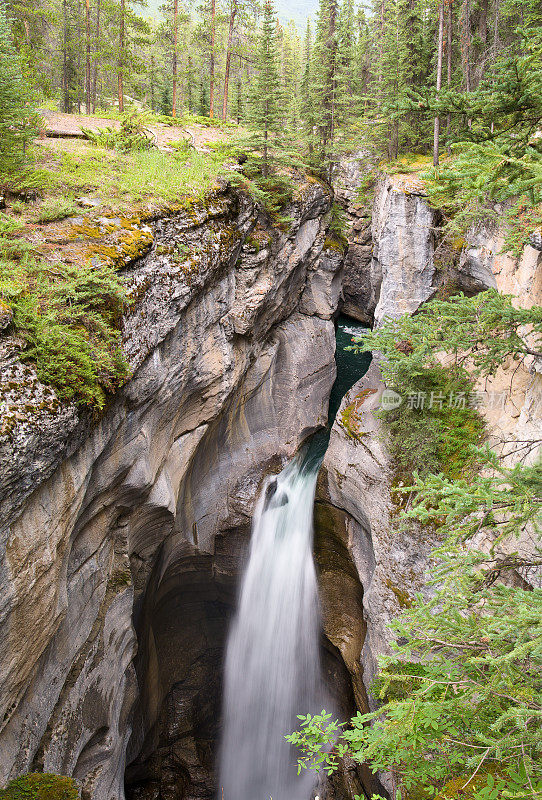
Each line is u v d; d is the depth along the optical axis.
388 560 14.32
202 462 17.12
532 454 10.75
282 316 22.89
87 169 13.35
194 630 19.06
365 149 31.70
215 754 17.80
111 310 9.56
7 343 7.27
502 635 4.44
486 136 6.22
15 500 6.77
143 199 12.43
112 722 11.36
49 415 7.28
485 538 10.74
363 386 18.78
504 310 6.29
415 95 6.43
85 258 9.67
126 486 11.03
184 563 17.33
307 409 22.95
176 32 30.23
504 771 4.53
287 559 18.78
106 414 9.24
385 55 25.03
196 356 14.00
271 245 18.78
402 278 19.56
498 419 12.73
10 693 7.19
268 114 19.02
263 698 18.53
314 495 18.47
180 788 16.28
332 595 17.34
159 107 40.84
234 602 19.16
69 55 29.00
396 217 19.09
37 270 8.70
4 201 10.77
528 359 11.29
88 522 10.00
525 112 6.34
